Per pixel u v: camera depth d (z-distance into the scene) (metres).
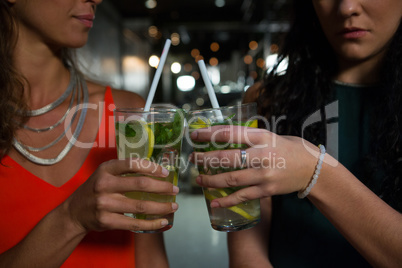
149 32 14.25
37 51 1.27
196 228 4.47
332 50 1.34
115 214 0.92
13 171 1.22
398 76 1.18
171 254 3.78
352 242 0.99
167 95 18.48
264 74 1.53
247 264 1.30
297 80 1.41
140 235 1.39
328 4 1.14
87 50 7.45
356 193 0.94
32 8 1.16
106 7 9.77
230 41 19.20
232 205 0.94
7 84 1.21
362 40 1.12
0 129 1.20
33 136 1.28
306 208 1.27
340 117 1.31
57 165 1.28
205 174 1.01
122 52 11.96
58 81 1.36
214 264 3.55
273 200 1.40
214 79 19.33
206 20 14.63
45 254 0.98
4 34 1.21
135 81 13.84
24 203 1.22
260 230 1.36
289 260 1.28
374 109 1.24
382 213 0.93
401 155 1.17
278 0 8.53
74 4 1.17
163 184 0.92
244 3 12.28
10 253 1.03
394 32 1.14
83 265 1.27
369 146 1.25
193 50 20.70
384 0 1.06
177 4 12.75
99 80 1.74
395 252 0.91
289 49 1.45
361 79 1.29
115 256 1.30
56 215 0.97
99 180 0.89
